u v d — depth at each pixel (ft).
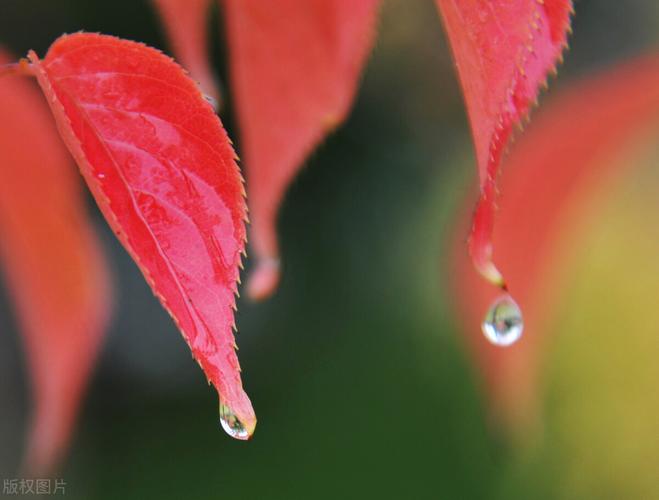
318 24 1.13
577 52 3.88
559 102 2.58
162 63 0.93
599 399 4.23
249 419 0.89
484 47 0.90
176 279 0.90
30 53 0.93
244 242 0.91
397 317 4.33
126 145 0.92
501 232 1.24
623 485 4.13
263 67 1.14
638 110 1.21
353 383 4.30
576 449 4.17
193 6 1.19
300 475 4.18
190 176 0.91
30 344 1.34
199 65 1.20
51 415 1.35
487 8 0.90
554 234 1.25
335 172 4.35
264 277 1.16
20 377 4.13
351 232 4.39
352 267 4.39
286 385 4.33
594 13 3.91
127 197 0.91
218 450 4.30
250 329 4.33
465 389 4.17
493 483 4.10
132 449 4.32
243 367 4.32
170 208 0.91
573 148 1.22
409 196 4.32
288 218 4.37
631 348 4.27
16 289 1.30
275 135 1.15
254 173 1.15
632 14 3.92
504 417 1.42
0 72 0.93
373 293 4.37
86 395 4.30
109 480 4.25
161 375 4.45
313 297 4.39
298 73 1.13
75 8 3.78
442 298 4.28
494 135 0.90
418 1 3.96
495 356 1.36
